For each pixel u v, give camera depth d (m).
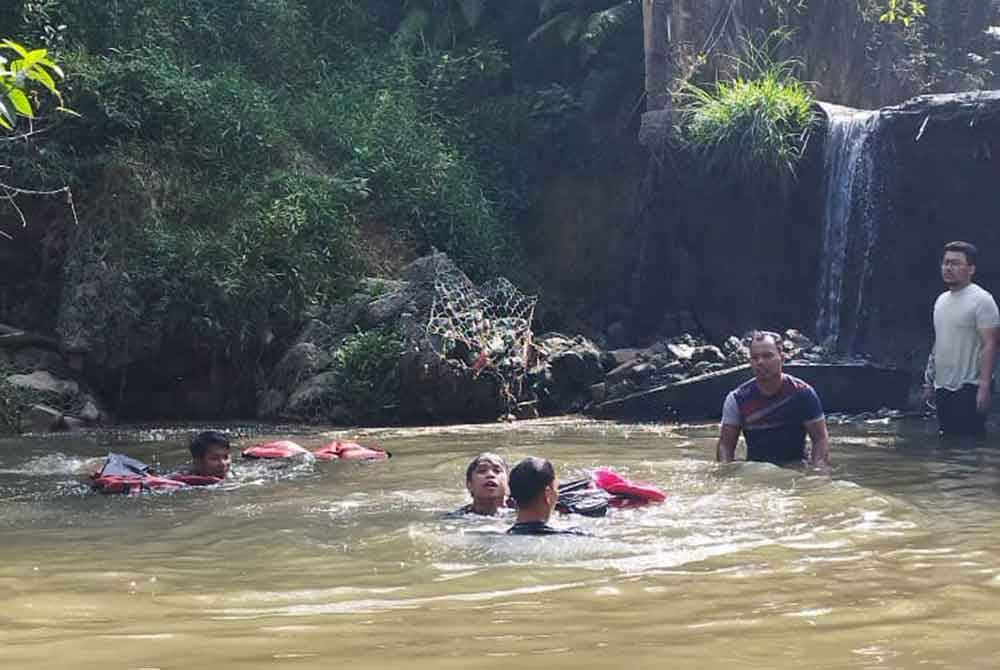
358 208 15.38
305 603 4.41
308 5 18.89
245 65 17.16
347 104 16.91
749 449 8.20
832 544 5.40
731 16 16.39
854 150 14.55
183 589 4.71
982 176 13.66
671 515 6.15
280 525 6.18
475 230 15.90
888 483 7.41
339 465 8.55
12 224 13.60
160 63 14.79
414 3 19.80
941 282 14.18
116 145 14.14
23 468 8.79
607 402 12.28
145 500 7.10
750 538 5.55
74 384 12.54
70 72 14.05
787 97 15.18
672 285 16.02
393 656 3.65
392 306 13.32
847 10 16.94
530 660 3.60
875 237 14.36
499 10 19.86
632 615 4.15
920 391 13.17
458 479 7.84
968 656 3.67
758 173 15.04
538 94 18.44
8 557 5.45
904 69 17.22
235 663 3.59
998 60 18.11
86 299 13.02
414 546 5.46
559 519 6.05
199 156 14.54
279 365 13.07
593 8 19.19
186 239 13.51
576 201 17.98
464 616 4.15
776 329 15.35
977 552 5.23
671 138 15.64
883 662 3.60
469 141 17.89
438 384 12.16
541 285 17.22
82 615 4.27
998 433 10.14
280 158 15.32
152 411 13.21
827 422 11.17
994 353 9.88
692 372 12.66
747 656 3.65
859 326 14.51
